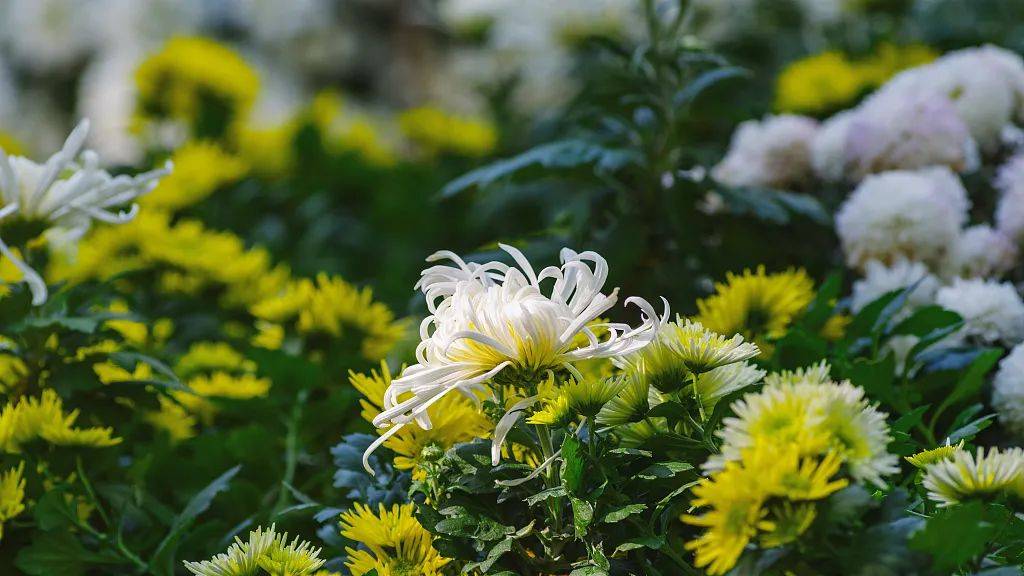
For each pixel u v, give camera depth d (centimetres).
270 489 106
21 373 105
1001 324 106
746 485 79
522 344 85
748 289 101
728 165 129
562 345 85
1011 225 113
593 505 86
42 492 98
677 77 119
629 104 117
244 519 103
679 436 86
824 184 126
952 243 113
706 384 87
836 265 121
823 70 144
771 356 100
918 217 112
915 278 110
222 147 175
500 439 85
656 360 86
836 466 78
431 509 87
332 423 108
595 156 113
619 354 85
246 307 129
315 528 100
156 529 102
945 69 122
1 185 100
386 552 89
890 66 150
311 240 171
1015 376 101
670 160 120
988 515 86
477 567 87
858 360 99
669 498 86
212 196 154
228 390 112
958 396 97
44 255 106
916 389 102
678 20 118
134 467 102
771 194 119
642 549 87
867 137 118
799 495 78
